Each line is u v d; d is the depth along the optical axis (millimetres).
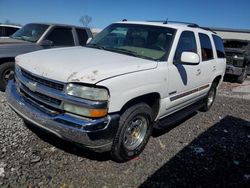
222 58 6820
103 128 3209
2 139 4102
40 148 3967
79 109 3141
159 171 3762
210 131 5520
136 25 4938
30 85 3523
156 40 4516
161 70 4035
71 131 3158
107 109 3236
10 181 3180
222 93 9734
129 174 3607
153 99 4141
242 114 7051
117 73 3354
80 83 3123
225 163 4211
